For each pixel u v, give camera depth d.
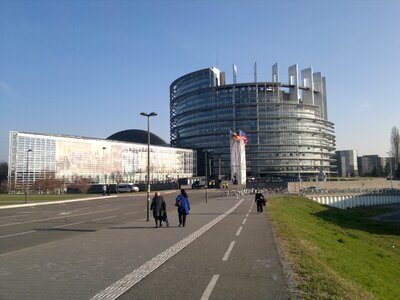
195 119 165.00
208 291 7.82
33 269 10.06
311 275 9.36
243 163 79.25
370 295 9.25
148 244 14.45
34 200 52.53
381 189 95.06
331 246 20.89
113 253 12.47
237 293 7.67
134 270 9.88
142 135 148.12
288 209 42.66
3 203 45.94
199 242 14.96
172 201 49.78
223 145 154.25
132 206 41.28
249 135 152.12
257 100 152.88
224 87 157.50
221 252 12.63
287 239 16.34
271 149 151.50
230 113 155.25
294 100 161.12
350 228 43.94
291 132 153.62
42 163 84.50
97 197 61.25
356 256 21.03
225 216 27.98
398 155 129.50
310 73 169.12
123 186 84.38
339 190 86.69
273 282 8.57
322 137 165.88
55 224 23.22
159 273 9.51
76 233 18.66
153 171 120.69
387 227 49.06
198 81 166.62
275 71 159.25
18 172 79.69
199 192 79.50
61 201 50.19
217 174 148.75
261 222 23.59
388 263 23.62
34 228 21.02
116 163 106.06
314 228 31.23
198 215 28.92
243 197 60.81
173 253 12.42
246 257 11.72
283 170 150.75
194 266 10.35
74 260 11.30
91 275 9.33
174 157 133.75
